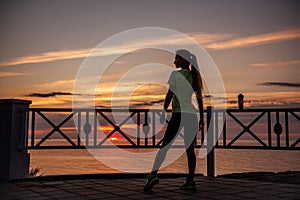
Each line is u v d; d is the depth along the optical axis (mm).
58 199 3158
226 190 3564
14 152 4598
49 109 5031
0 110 4656
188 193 3416
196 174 4992
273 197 3160
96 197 3238
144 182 4254
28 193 3494
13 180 4500
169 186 3877
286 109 5000
